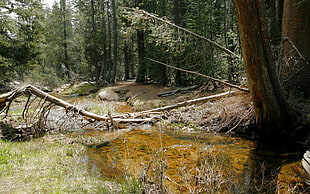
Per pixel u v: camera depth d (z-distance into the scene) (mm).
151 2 18828
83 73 35125
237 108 7746
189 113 9508
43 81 25875
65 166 4664
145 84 21344
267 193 3635
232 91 8711
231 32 10742
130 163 4930
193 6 14359
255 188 3754
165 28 10117
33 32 17984
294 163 4934
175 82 17375
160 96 14680
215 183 3680
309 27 7875
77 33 34375
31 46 17750
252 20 5133
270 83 5789
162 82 19062
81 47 32938
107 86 22250
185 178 3756
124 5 20547
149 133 7906
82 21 30547
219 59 10609
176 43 10617
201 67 11188
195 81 14969
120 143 6684
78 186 3666
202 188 3555
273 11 12070
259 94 5918
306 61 7453
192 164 4793
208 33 13609
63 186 3635
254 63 5508
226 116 7918
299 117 6469
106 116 8805
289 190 3549
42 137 7410
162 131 8148
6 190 3418
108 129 8648
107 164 4891
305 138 6199
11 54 17094
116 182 3926
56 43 32875
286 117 6379
